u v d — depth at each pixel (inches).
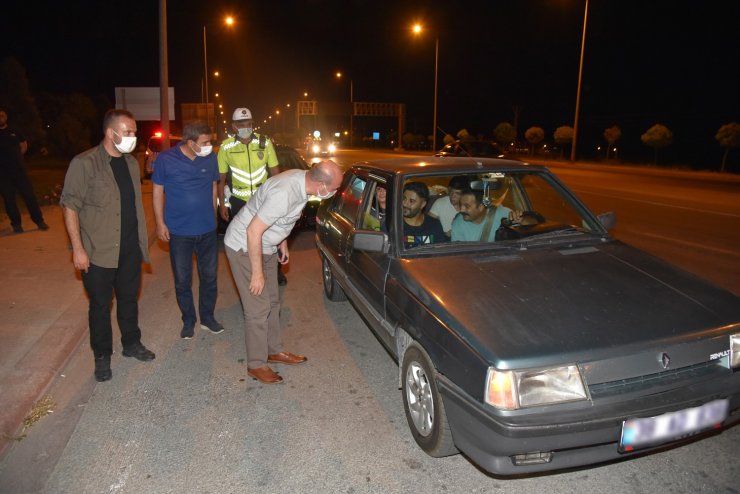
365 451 128.3
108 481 118.2
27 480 118.6
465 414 105.6
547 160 1366.9
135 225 167.2
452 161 176.4
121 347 188.4
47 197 458.3
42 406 147.3
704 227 390.6
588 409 98.9
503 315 112.9
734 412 110.5
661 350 103.9
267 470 121.6
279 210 145.4
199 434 135.6
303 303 232.7
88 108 1143.0
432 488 115.6
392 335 141.6
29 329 192.5
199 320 213.9
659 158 1390.3
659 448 109.8
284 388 159.3
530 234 157.8
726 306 117.6
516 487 115.6
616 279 128.9
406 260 141.9
